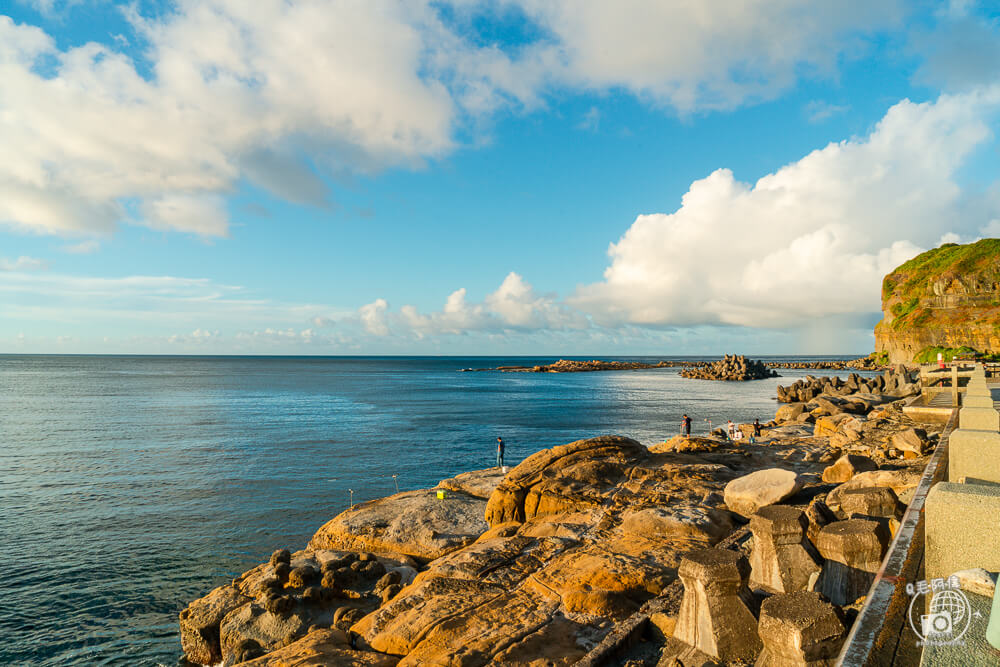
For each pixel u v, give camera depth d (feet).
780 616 15.66
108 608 55.62
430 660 24.53
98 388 361.30
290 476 109.81
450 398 292.81
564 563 32.60
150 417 206.39
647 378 527.81
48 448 140.97
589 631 25.30
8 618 53.57
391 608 31.14
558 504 44.45
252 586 40.68
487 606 28.86
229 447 142.00
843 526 22.13
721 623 19.53
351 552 44.19
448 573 33.86
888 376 198.59
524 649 24.16
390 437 158.30
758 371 517.14
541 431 169.78
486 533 44.75
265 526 79.66
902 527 16.63
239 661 34.27
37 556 68.49
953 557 11.22
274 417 206.69
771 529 23.32
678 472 47.52
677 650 20.49
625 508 40.93
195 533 76.69
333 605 37.35
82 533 76.64
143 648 48.57
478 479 62.28
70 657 47.37
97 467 117.91
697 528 34.58
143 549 70.85
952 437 18.63
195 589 59.77
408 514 50.62
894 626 10.94
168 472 113.19
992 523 10.82
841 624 15.52
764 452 62.59
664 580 28.40
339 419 200.44
